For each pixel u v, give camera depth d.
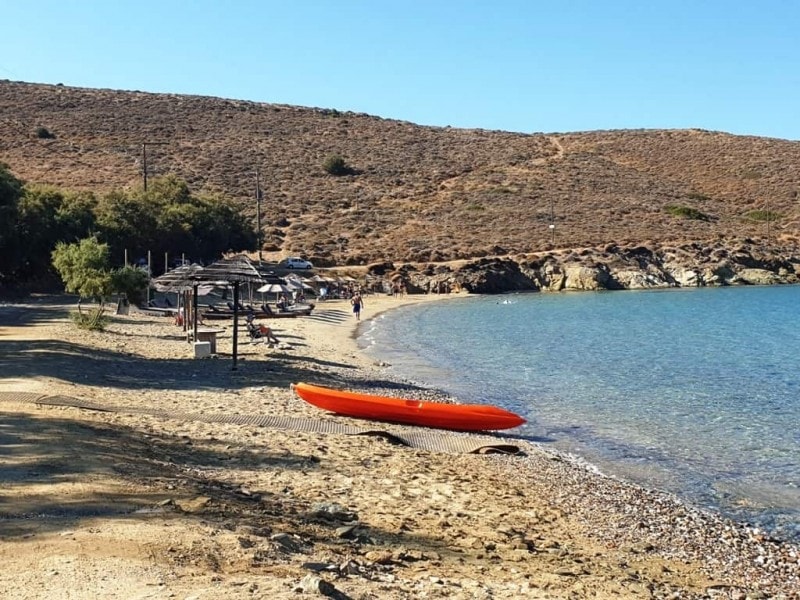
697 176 120.31
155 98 130.88
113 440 13.52
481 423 19.31
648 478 15.76
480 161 122.19
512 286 83.56
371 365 30.92
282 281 36.81
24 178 89.00
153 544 8.23
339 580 8.00
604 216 102.00
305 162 114.00
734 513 13.68
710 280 88.94
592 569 10.09
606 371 30.25
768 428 20.44
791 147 129.75
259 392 21.61
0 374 20.47
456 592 8.27
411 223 96.19
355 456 15.23
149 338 33.28
